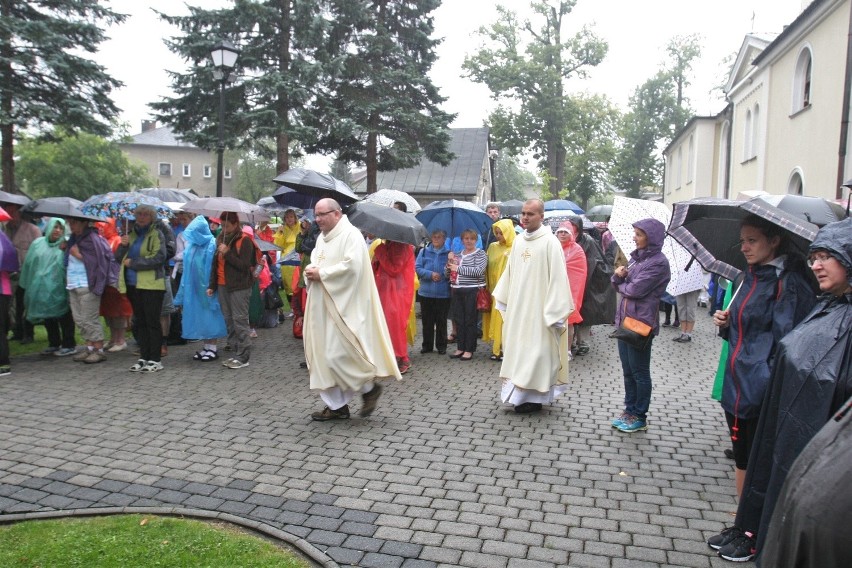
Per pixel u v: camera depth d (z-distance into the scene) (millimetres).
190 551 3285
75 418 5559
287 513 3836
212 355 7918
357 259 5383
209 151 17844
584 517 3859
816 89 15398
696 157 29812
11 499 3967
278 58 17641
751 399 3383
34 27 19188
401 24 20703
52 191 49031
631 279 5254
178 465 4555
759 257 3449
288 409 5938
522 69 38000
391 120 19906
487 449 4980
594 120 40469
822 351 2516
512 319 5914
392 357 5656
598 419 5816
